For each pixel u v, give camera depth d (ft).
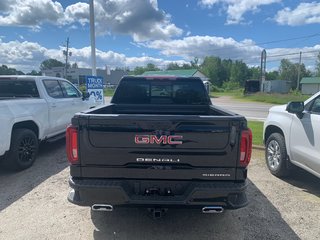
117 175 10.43
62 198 15.21
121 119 10.03
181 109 17.84
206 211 10.51
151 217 13.19
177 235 11.81
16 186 16.87
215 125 10.05
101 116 10.06
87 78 37.96
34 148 20.58
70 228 12.26
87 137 10.20
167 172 10.34
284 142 17.88
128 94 17.71
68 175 18.69
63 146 26.71
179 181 10.43
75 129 10.23
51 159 22.30
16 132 19.10
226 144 10.16
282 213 13.76
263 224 12.74
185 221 12.92
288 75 336.49
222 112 14.08
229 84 311.06
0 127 17.22
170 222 12.82
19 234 11.80
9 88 22.86
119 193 10.30
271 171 19.10
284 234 11.96
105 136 10.16
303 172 19.57
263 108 78.18
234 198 10.39
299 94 172.14
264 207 14.35
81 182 10.42
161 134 10.09
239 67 363.35
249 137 10.17
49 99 23.25
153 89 17.72
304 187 16.97
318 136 14.73
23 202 14.73
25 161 19.77
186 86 17.80
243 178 10.42
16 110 18.86
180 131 10.09
